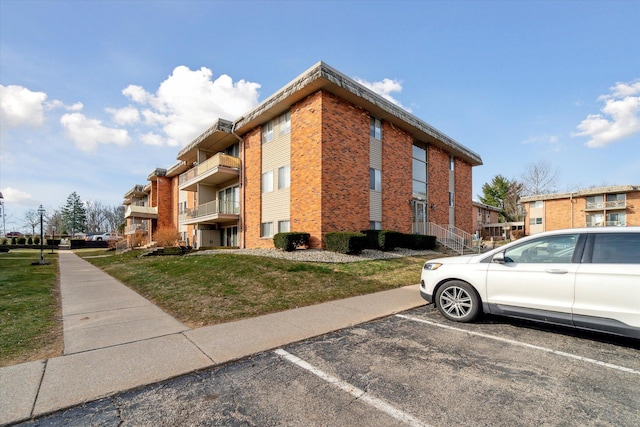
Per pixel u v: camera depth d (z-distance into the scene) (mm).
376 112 17547
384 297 7586
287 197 16516
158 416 2730
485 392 3146
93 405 2898
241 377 3475
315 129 14930
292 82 15328
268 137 18188
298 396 3072
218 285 8508
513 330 5098
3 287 8484
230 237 22594
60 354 4031
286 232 15320
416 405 2910
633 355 4066
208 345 4383
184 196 31906
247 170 19609
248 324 5395
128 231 39500
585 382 3348
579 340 4617
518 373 3561
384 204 18109
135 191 43969
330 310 6355
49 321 5496
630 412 2791
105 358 3910
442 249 19047
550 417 2717
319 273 10078
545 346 4391
